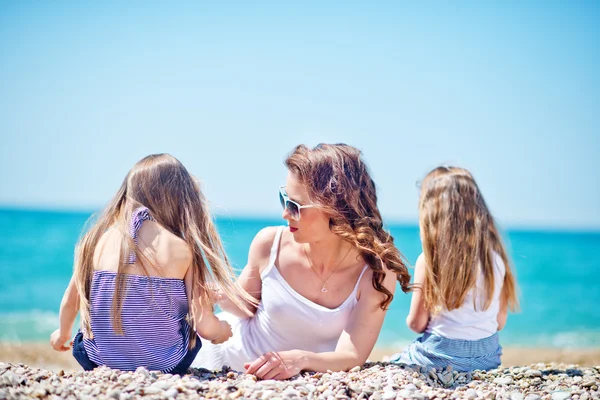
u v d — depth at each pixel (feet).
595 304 86.63
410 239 177.27
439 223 13.20
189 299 11.42
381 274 11.93
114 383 9.46
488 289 13.15
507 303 14.52
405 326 59.16
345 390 9.76
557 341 57.93
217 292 12.56
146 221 11.29
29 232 144.87
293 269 12.52
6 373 9.52
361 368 11.87
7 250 114.93
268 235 13.09
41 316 59.36
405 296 76.74
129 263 10.82
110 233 11.44
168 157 12.22
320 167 11.94
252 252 13.20
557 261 137.39
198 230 11.81
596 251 159.74
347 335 11.79
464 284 12.82
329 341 12.41
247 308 13.26
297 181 11.94
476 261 12.95
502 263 13.94
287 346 12.58
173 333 11.07
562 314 76.84
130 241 10.91
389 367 11.85
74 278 11.69
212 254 11.85
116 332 10.72
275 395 9.25
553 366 13.53
